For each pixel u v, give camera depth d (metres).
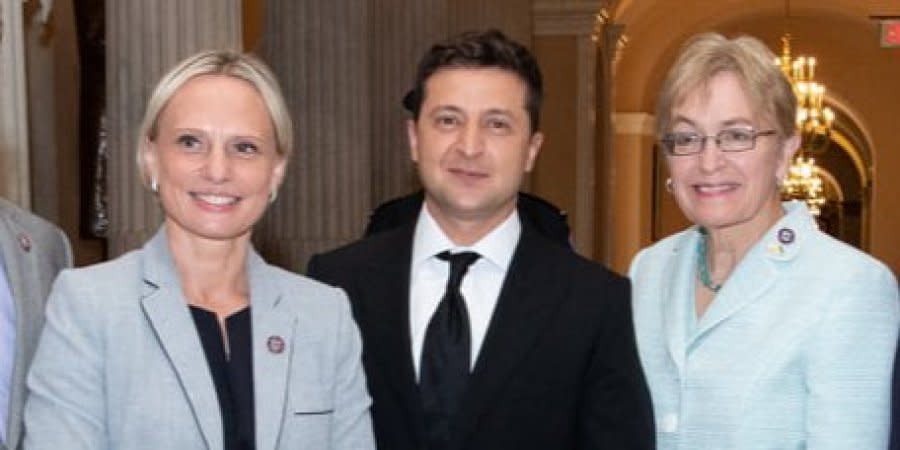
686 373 2.58
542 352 2.61
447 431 2.58
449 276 2.69
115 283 2.21
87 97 6.35
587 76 15.34
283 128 2.30
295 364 2.30
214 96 2.21
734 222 2.54
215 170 2.19
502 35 2.68
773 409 2.45
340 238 7.25
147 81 4.93
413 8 8.59
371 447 2.42
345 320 2.42
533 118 2.68
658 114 2.61
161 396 2.14
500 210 2.68
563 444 2.62
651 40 21.17
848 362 2.37
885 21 18.89
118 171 4.97
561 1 15.16
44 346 2.17
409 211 2.95
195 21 5.01
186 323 2.21
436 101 2.62
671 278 2.75
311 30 7.22
